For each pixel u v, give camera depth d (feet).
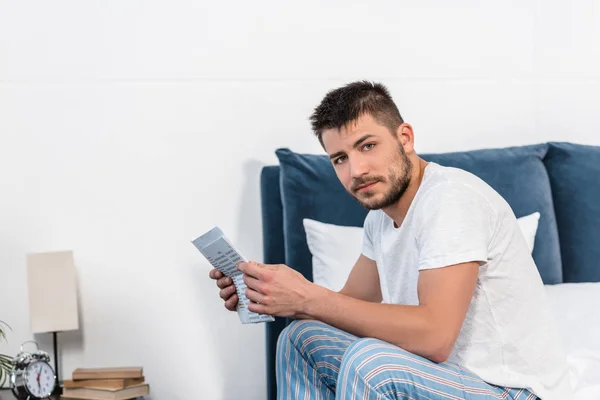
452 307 5.33
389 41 9.59
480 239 5.48
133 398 8.36
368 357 5.26
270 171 9.09
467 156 9.17
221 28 9.27
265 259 8.94
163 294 9.17
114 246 9.09
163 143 9.16
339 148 5.88
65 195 9.00
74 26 9.00
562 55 9.94
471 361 5.74
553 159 9.39
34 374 8.09
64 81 8.99
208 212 9.25
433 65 9.68
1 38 8.89
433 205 5.60
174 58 9.18
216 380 9.28
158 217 9.16
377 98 5.89
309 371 6.01
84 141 9.03
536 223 8.78
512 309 5.77
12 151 8.92
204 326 9.25
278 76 9.38
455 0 9.71
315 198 8.79
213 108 9.26
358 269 6.91
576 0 9.94
